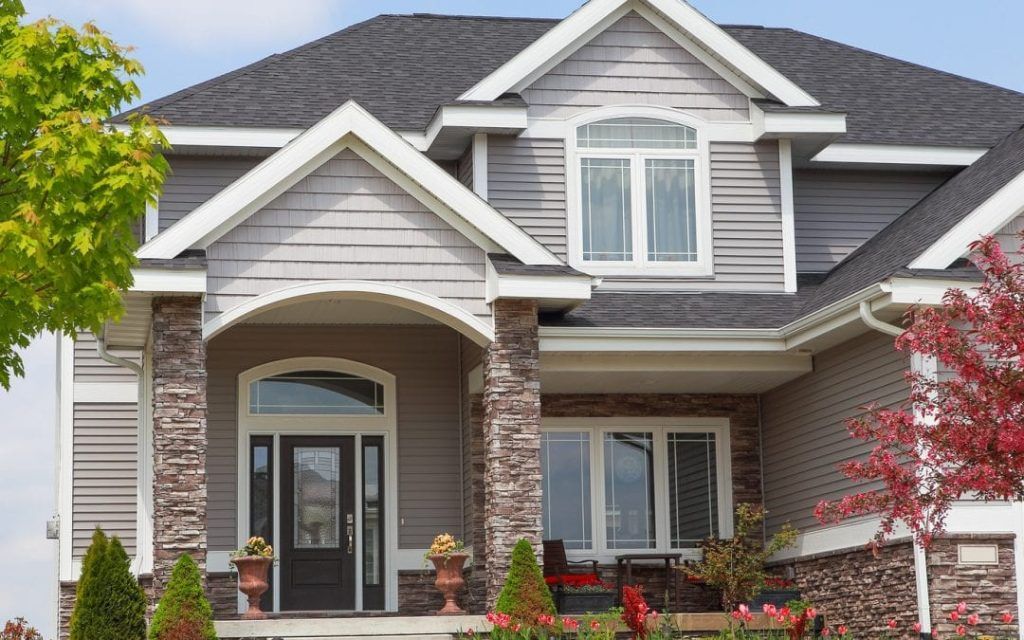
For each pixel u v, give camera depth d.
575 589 17.44
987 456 11.37
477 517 18.55
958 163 20.78
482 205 16.28
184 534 14.92
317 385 19.59
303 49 21.67
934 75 23.33
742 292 19.58
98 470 20.27
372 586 19.30
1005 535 15.70
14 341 13.46
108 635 14.30
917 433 11.70
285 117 19.42
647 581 19.72
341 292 15.93
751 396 20.33
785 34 24.39
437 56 22.03
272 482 19.30
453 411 19.75
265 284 15.77
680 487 19.98
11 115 12.97
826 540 17.94
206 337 15.41
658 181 19.72
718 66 20.02
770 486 19.89
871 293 15.82
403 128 19.72
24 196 13.09
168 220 19.20
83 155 12.43
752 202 19.83
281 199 15.95
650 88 19.84
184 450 15.07
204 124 18.91
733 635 12.46
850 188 21.16
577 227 19.39
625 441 20.00
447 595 16.38
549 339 17.33
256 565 15.86
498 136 19.39
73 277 12.77
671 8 19.70
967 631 14.81
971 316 11.47
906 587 16.06
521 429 16.17
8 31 13.49
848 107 21.70
